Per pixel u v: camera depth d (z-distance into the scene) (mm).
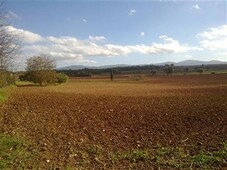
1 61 25000
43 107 19516
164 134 11664
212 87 39812
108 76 111188
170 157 8820
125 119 14984
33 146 9828
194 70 136250
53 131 12086
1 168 7707
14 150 9273
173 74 110438
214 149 9406
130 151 9422
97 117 15578
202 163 8227
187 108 18531
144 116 15805
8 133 11445
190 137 11070
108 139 10969
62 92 35125
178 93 31219
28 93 32562
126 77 96250
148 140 10789
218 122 13758
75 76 111438
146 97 27156
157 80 73062
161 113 16719
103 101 23734
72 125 13406
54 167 8016
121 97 27484
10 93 31062
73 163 8398
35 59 53031
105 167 8141
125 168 8070
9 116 15539
